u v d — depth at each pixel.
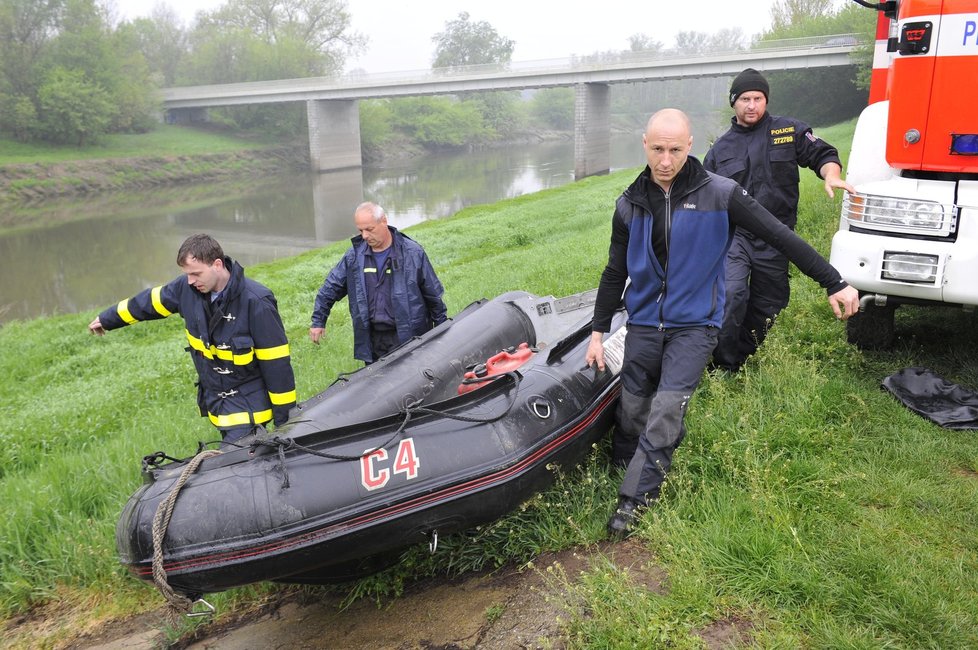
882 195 4.33
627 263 3.44
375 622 3.44
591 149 63.03
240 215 44.91
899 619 2.63
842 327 5.45
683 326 3.41
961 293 4.14
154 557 3.05
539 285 9.91
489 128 103.06
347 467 3.22
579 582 3.19
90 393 9.05
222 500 3.12
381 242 4.96
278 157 75.12
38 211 47.41
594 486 3.76
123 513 3.28
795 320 5.55
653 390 3.61
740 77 4.62
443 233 20.59
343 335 9.52
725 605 2.85
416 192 53.88
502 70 65.00
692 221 3.26
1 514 4.60
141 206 49.44
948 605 2.68
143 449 5.45
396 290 4.99
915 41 4.29
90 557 4.20
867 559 2.90
